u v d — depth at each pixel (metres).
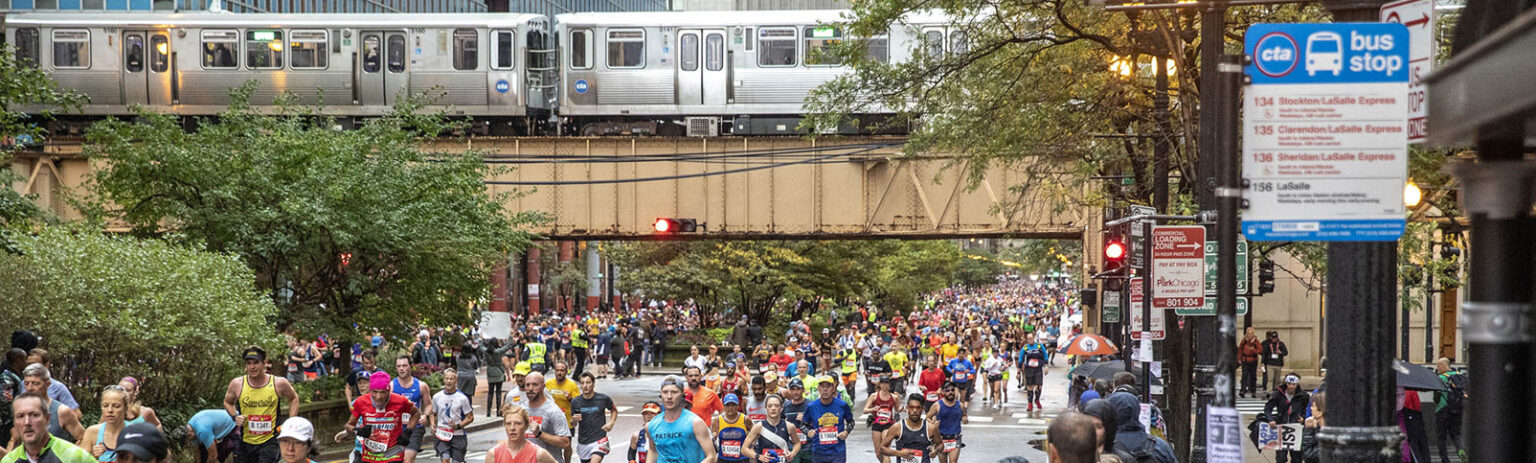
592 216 40.56
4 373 14.50
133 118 44.09
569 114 42.97
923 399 19.16
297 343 37.47
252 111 34.66
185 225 32.72
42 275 22.22
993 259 168.88
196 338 23.92
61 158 40.31
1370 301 7.63
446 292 34.56
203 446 15.34
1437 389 18.33
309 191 31.66
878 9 23.06
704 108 42.44
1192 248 16.83
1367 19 8.02
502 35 43.00
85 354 23.02
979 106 24.75
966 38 24.45
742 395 25.25
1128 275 23.55
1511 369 4.00
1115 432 9.55
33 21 43.22
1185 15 20.20
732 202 40.22
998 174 39.16
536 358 42.00
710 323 74.06
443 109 39.50
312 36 43.31
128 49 43.25
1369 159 7.72
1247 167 7.79
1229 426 10.70
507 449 13.52
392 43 43.31
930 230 39.50
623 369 50.62
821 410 18.41
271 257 32.34
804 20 42.12
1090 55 23.77
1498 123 3.63
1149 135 21.73
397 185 32.72
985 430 32.16
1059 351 53.41
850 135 39.25
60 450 9.78
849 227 39.69
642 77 42.59
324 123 43.31
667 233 38.94
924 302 102.69
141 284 23.27
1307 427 15.64
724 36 42.28
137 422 9.04
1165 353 24.75
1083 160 26.77
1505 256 3.98
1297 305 44.25
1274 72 7.77
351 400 18.81
